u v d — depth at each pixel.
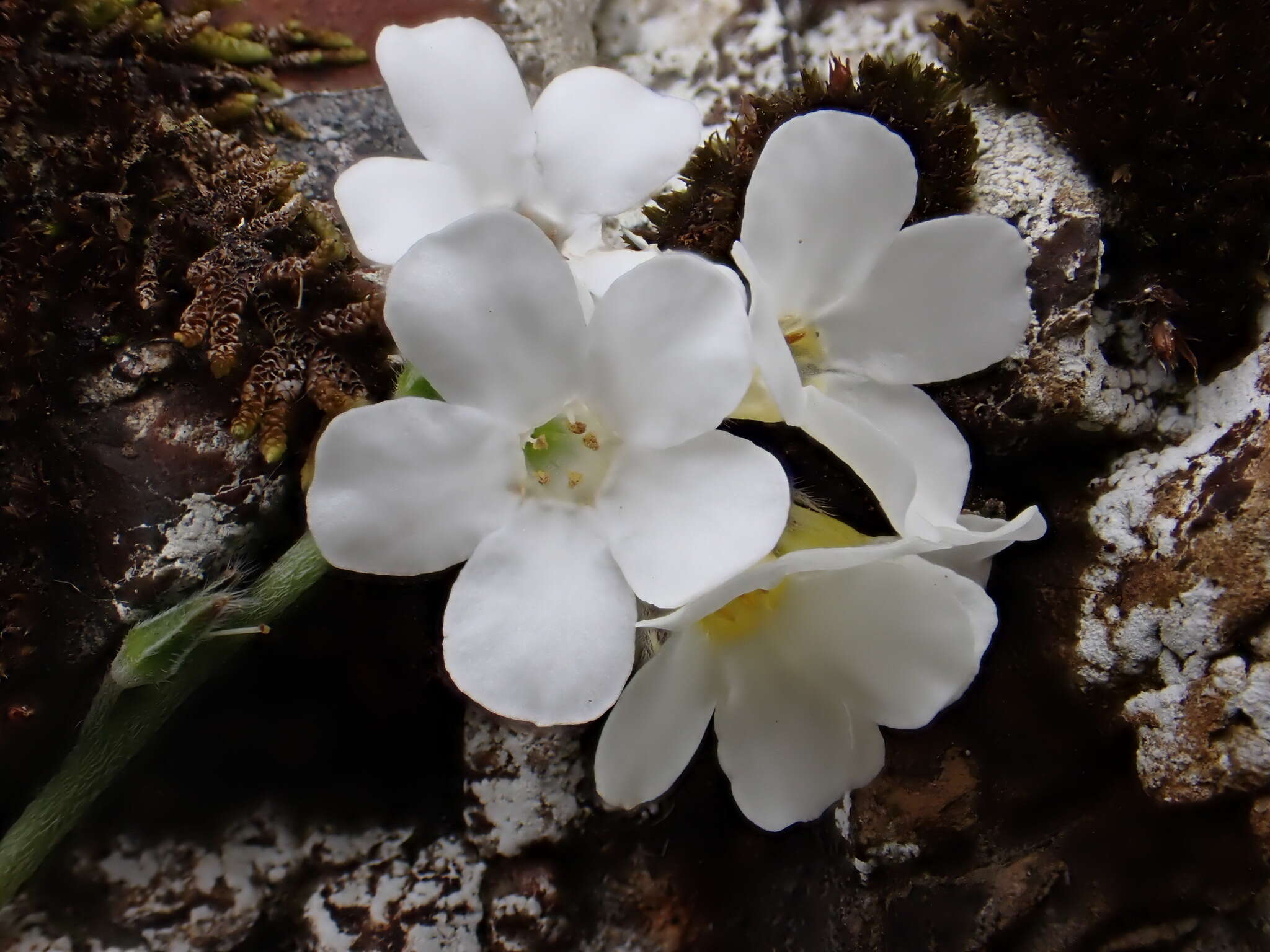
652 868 0.07
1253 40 0.06
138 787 0.07
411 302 0.05
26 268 0.06
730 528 0.05
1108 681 0.06
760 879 0.07
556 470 0.05
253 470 0.06
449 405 0.05
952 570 0.05
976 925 0.06
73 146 0.06
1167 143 0.06
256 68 0.07
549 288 0.05
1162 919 0.06
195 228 0.06
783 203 0.05
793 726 0.05
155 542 0.06
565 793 0.07
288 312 0.06
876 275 0.05
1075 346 0.06
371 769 0.07
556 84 0.05
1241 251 0.06
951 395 0.06
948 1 0.08
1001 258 0.05
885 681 0.05
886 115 0.06
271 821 0.07
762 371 0.05
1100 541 0.06
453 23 0.05
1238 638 0.06
